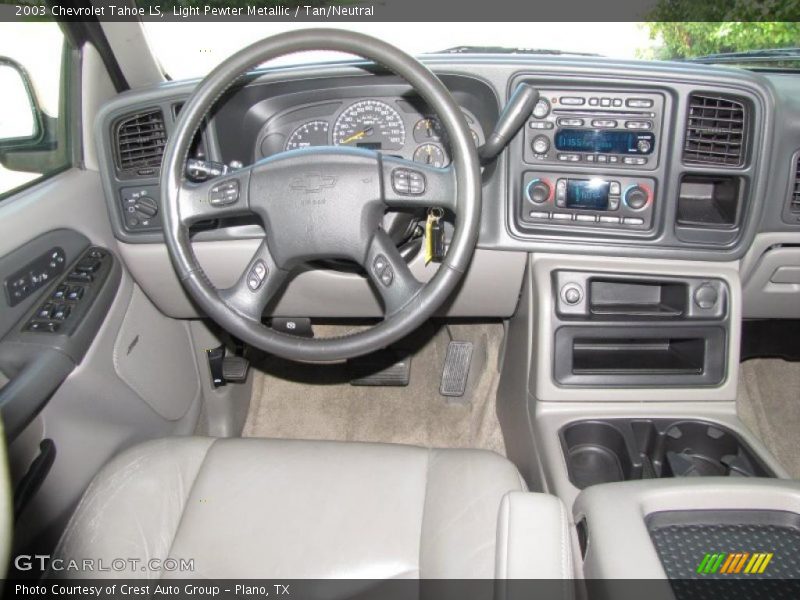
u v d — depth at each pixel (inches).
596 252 66.9
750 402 91.0
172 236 52.9
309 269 70.0
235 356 85.0
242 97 66.1
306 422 90.8
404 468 51.3
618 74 61.1
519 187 66.2
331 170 51.3
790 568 39.8
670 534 41.9
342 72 63.6
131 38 65.0
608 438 66.5
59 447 55.6
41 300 57.2
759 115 60.8
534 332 68.2
